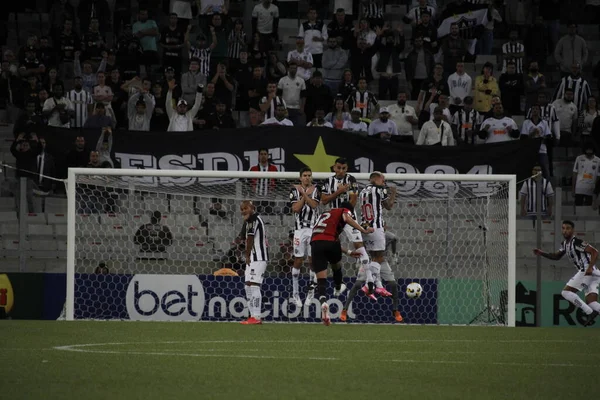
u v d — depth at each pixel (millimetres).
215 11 61094
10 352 23672
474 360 23062
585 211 55375
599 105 61562
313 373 19703
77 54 59969
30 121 52500
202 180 46219
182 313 40000
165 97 54469
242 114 58625
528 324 42062
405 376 19422
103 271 41625
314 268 35188
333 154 48656
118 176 42531
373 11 62812
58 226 49625
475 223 46219
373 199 37875
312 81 56250
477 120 55156
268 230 45156
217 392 16703
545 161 53812
